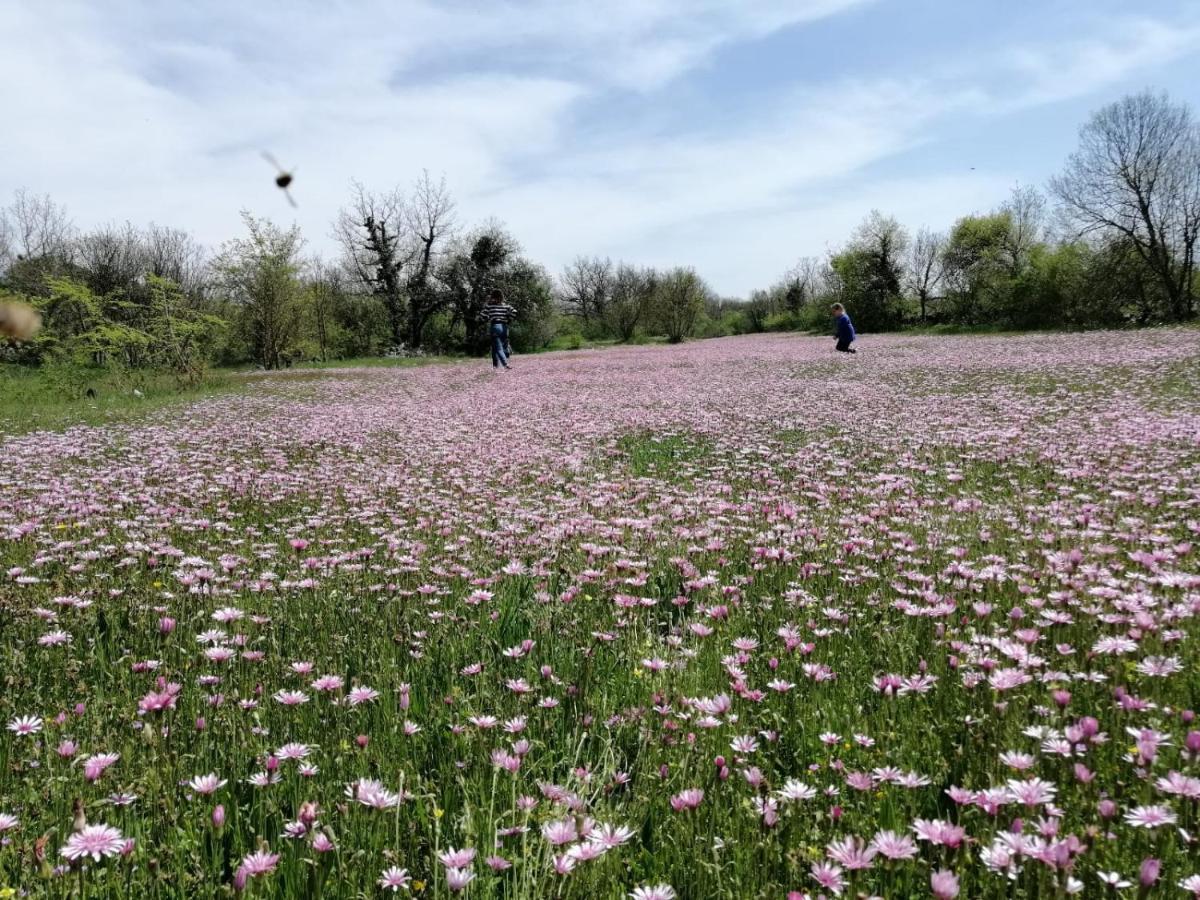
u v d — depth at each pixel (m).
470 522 8.42
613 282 106.69
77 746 3.48
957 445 12.36
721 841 2.81
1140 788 2.97
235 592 5.94
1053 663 4.14
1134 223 48.19
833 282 73.44
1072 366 24.03
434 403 22.06
